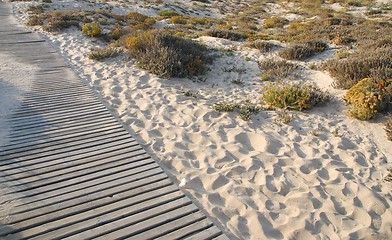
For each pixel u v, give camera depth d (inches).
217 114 276.4
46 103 278.8
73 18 629.0
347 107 283.9
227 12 1213.1
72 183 178.7
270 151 225.3
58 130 234.5
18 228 146.6
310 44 482.6
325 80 355.6
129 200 168.2
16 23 616.1
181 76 368.2
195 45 459.2
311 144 234.2
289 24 882.1
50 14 651.5
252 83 364.8
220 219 164.2
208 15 1128.2
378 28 642.8
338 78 339.0
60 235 144.3
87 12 719.1
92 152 209.3
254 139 238.8
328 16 887.1
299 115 276.7
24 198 165.8
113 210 160.7
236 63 428.8
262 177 196.9
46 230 146.4
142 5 1033.5
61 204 162.4
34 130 233.3
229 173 199.8
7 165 192.5
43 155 203.5
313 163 211.3
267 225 162.6
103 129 239.0
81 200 165.9
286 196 183.0
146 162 201.9
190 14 1081.4
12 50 443.2
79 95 298.8
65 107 272.8
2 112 257.9
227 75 390.6
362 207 176.7
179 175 195.5
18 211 156.7
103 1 992.9
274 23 872.3
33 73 354.0
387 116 262.2
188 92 320.2
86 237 144.1
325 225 163.8
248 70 406.3
